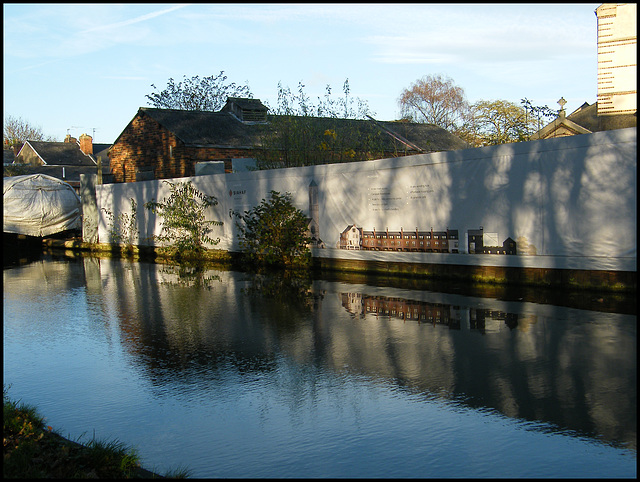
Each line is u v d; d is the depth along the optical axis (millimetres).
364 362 7004
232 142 32312
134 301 11984
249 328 9039
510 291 11391
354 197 15188
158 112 33500
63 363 7520
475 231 12648
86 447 4688
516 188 11914
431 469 4293
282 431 5082
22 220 28156
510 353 7125
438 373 6477
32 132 100750
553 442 4656
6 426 5023
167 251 22109
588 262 10945
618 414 5156
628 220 10383
